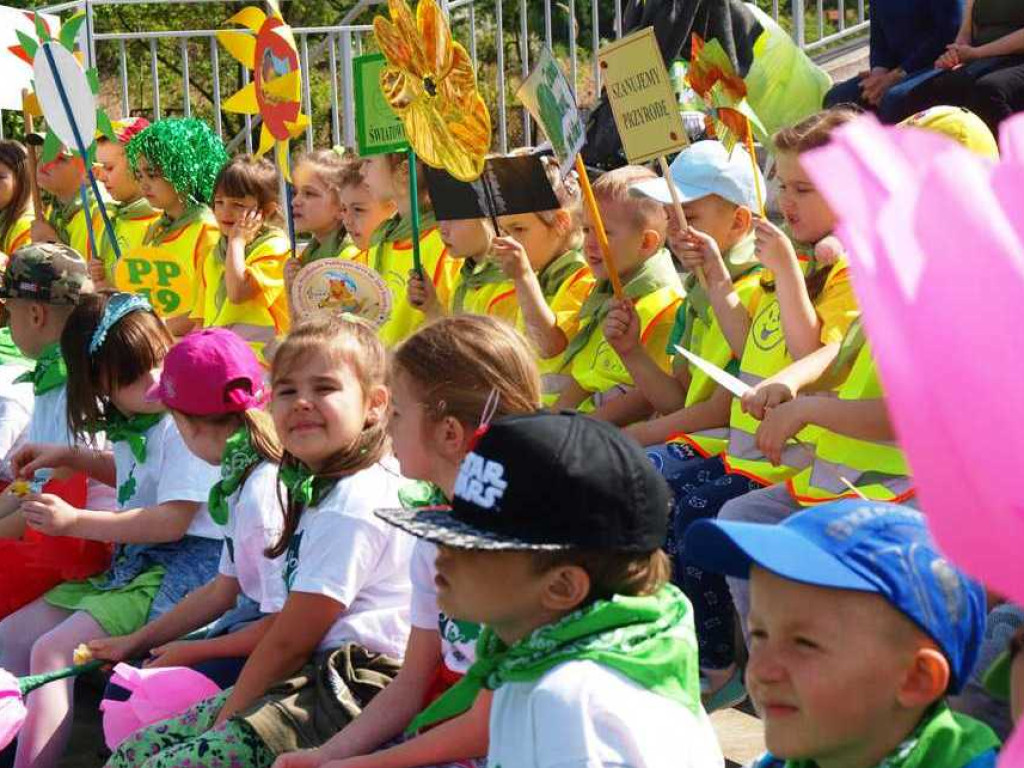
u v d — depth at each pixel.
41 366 5.85
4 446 6.09
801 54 6.97
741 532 2.20
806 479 4.61
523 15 10.66
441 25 5.48
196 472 5.06
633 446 2.72
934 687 2.14
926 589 2.13
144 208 9.13
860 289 1.20
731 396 5.28
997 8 7.34
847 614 2.13
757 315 5.18
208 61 15.18
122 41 11.25
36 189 8.92
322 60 13.41
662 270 5.79
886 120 7.24
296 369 3.99
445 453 3.37
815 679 2.14
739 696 4.87
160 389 4.65
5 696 4.57
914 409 1.22
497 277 6.25
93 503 5.56
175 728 4.09
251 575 4.43
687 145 5.05
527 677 2.72
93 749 5.30
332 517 3.97
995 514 1.23
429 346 3.39
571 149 5.34
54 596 5.26
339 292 6.27
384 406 4.08
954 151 1.18
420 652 3.62
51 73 7.61
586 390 5.93
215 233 8.15
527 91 5.58
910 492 4.35
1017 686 2.18
